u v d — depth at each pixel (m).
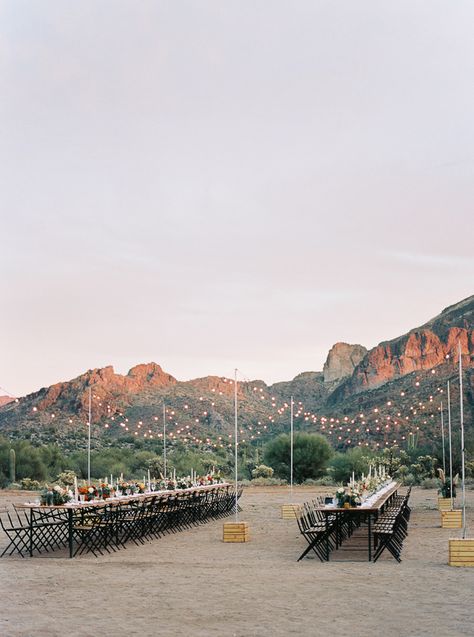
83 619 9.16
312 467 48.62
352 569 12.87
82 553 15.24
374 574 12.27
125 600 10.31
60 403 115.69
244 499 34.31
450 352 100.38
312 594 10.59
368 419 77.00
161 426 99.31
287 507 24.23
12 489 42.72
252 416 106.69
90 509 15.91
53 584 11.60
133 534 17.61
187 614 9.38
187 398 116.69
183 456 58.00
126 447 76.75
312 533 14.32
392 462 46.78
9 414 112.88
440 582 11.41
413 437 58.03
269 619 9.05
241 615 9.28
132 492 18.95
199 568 13.15
